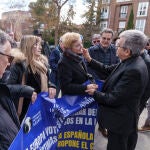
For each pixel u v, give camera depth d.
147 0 32.19
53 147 2.16
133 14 30.73
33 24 23.03
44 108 1.95
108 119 2.16
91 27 26.38
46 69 2.57
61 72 2.50
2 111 1.25
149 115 4.08
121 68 2.14
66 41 2.57
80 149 2.55
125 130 2.13
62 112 2.25
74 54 2.55
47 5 23.38
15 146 1.20
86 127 2.54
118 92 2.03
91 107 2.52
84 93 2.38
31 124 1.64
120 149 2.17
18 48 2.50
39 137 1.79
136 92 2.06
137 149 3.45
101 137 3.68
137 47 2.07
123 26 35.47
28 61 2.44
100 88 2.56
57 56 4.37
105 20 37.59
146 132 4.06
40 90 2.49
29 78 2.45
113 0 36.12
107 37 3.79
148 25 32.47
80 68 2.59
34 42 2.47
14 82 2.22
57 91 4.28
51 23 22.27
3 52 1.27
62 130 2.32
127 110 2.11
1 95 1.32
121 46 2.11
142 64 2.09
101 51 3.88
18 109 2.35
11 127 1.23
